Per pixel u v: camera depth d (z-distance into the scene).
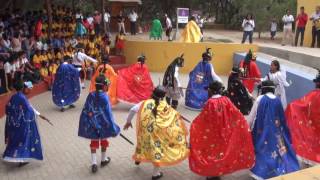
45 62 14.88
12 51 14.08
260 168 6.46
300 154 7.12
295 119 7.21
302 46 19.09
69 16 20.05
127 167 7.53
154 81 16.39
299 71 12.39
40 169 7.45
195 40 18.97
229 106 6.52
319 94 7.16
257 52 18.70
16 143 7.36
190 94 11.87
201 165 6.46
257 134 6.61
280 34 26.81
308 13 19.52
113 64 19.09
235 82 10.36
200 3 34.09
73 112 11.72
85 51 17.81
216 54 18.25
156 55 18.73
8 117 7.36
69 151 8.41
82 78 15.02
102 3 23.22
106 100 7.20
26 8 22.67
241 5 28.16
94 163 7.30
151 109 6.72
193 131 6.60
